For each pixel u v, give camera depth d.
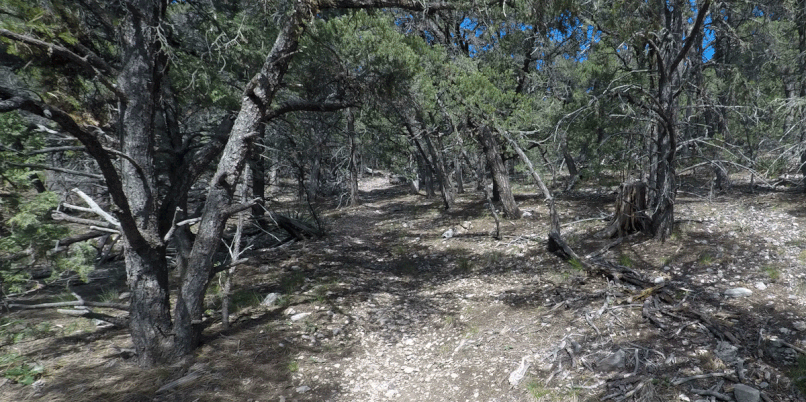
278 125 11.41
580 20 8.18
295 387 5.47
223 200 6.28
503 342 6.26
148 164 5.87
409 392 5.43
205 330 7.00
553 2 7.15
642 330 5.79
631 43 8.60
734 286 6.84
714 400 4.24
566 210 14.91
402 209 22.22
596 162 13.20
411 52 9.22
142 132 5.79
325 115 12.95
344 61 8.77
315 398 5.23
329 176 29.78
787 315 5.66
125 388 5.19
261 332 6.96
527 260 10.28
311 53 8.27
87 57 5.62
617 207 10.64
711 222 10.34
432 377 5.72
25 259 6.27
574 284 8.02
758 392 4.12
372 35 8.77
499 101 12.42
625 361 5.12
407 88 9.56
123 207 4.98
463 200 21.81
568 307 7.00
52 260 6.42
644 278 7.70
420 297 8.88
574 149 16.39
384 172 47.09
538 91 16.64
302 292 9.05
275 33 8.77
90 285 9.65
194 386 5.27
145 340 5.75
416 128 15.98
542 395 4.80
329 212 22.16
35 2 5.31
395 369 6.03
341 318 7.66
